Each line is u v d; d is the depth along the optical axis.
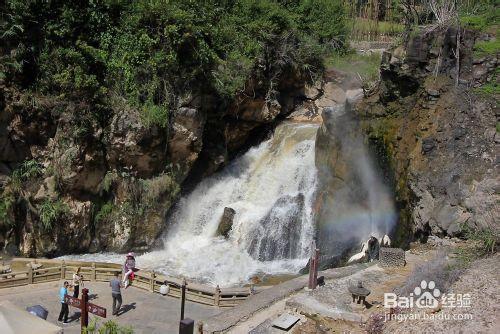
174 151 26.97
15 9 23.67
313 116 34.38
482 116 20.95
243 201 28.84
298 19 35.78
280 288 17.31
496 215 17.80
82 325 14.16
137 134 25.17
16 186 24.14
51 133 24.70
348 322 14.77
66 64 24.77
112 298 19.31
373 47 39.09
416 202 21.00
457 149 20.55
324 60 36.03
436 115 21.75
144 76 25.91
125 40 25.94
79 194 25.08
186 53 26.58
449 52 22.75
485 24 24.00
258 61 30.83
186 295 19.97
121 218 25.94
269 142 31.64
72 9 24.95
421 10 33.03
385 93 24.59
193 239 27.58
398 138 23.14
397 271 17.84
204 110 27.69
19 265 22.56
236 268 24.48
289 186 28.31
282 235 26.08
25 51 24.20
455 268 15.46
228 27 29.77
